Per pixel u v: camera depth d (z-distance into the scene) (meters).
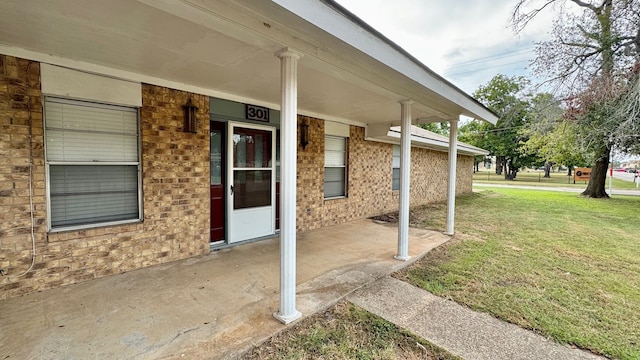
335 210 6.52
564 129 11.95
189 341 2.20
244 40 2.25
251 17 2.07
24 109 2.82
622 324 2.60
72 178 3.21
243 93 4.40
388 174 8.16
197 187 4.11
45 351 2.04
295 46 2.40
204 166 4.17
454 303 2.95
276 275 3.48
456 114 5.42
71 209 3.22
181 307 2.70
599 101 9.63
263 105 4.93
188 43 2.56
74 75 3.05
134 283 3.20
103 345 2.12
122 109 3.49
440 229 6.26
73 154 3.18
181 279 3.32
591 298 3.10
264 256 4.15
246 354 2.10
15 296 2.83
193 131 3.97
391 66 2.88
